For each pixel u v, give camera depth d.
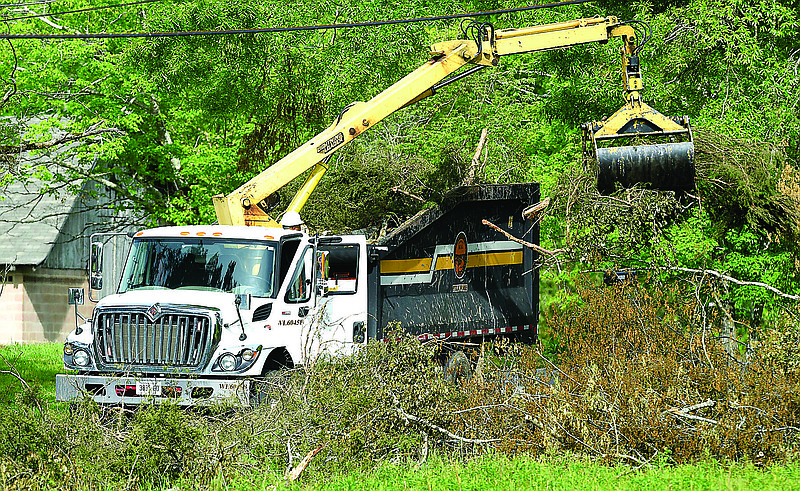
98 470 17.97
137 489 17.62
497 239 34.66
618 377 21.41
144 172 55.94
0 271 58.53
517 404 21.66
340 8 40.47
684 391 21.48
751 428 19.47
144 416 18.67
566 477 17.33
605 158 26.98
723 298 32.53
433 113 47.09
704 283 32.91
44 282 61.50
